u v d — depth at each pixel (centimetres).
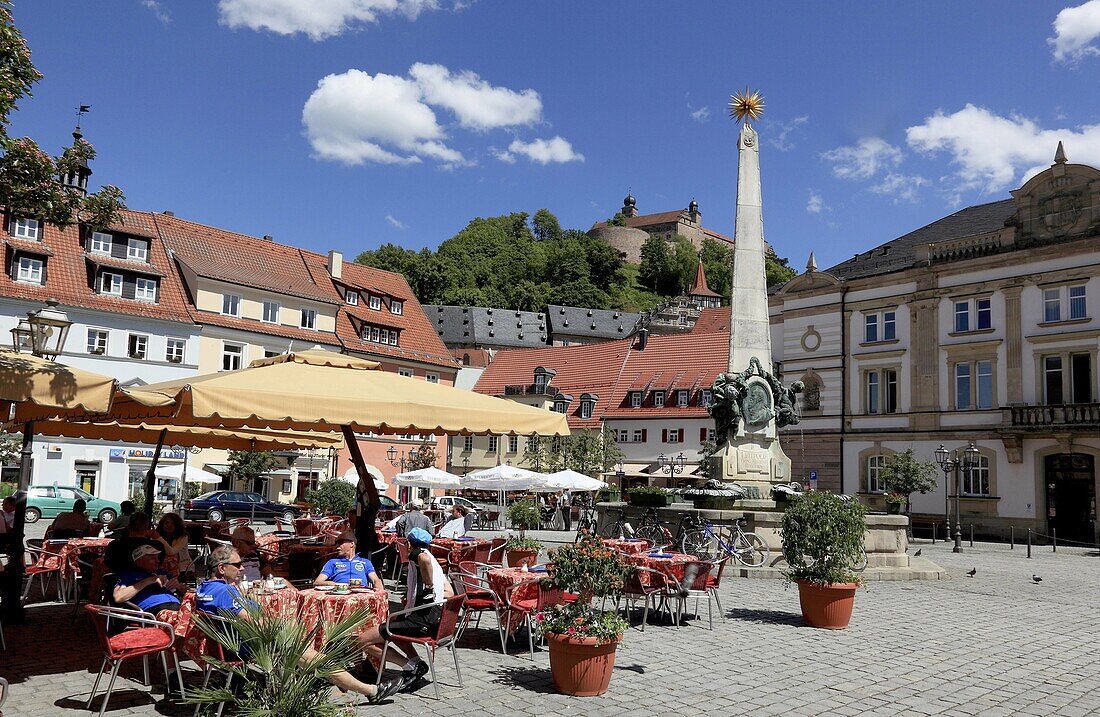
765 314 2241
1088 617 1446
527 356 7731
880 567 1964
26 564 1331
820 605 1223
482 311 11562
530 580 1028
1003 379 4075
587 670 820
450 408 1033
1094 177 3841
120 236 4447
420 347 5894
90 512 3603
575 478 3145
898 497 2541
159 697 778
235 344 4744
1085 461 3775
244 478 4284
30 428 1161
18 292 3959
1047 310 3962
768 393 2175
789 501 1282
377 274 6097
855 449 4625
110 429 1532
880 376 4575
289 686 527
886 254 4984
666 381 6462
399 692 823
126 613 736
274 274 5194
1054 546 3250
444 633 837
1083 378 3844
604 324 12144
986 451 4088
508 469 3094
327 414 959
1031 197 4044
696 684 879
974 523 4056
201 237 5016
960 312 4281
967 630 1259
